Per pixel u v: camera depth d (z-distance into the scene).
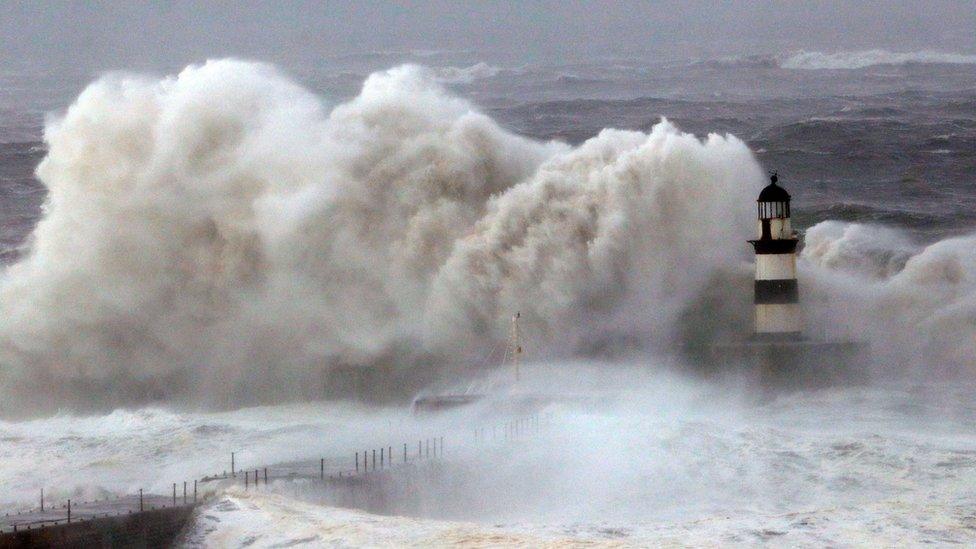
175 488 58.69
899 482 66.19
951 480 66.12
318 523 55.47
